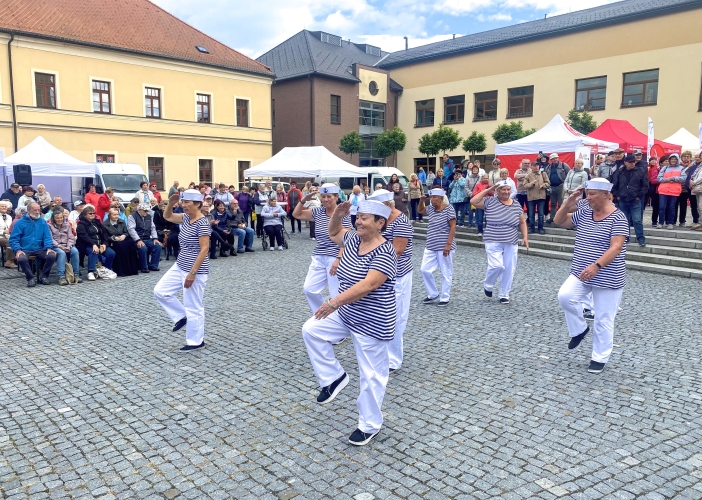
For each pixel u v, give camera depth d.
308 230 20.00
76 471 3.64
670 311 7.82
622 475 3.53
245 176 19.50
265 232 14.95
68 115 24.22
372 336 3.84
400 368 5.55
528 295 8.97
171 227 13.44
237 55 30.97
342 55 36.53
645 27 26.33
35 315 7.86
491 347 6.23
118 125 25.81
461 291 9.32
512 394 4.87
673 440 4.00
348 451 3.87
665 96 25.95
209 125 29.14
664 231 12.34
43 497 3.34
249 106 30.81
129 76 26.00
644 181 11.64
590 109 28.66
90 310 8.16
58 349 6.27
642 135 18.88
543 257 12.95
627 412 4.48
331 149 33.75
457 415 4.45
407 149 37.06
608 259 5.16
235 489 3.40
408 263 5.55
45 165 15.59
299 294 9.29
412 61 35.94
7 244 11.52
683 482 3.45
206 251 6.12
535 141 16.41
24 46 22.80
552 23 31.47
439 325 7.17
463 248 14.72
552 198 14.52
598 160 14.41
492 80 32.28
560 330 6.91
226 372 5.49
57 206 10.56
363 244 3.89
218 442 4.02
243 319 7.61
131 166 19.36
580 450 3.86
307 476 3.55
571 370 5.47
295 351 6.18
